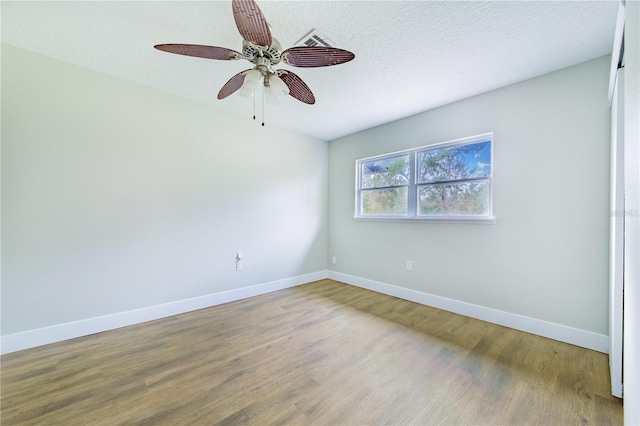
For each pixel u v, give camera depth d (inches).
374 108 113.9
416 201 123.1
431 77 88.0
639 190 26.8
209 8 60.0
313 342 82.9
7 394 58.4
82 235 86.3
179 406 55.2
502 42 69.7
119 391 59.7
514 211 91.8
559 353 75.5
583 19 60.7
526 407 55.0
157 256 101.2
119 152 92.5
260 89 99.0
